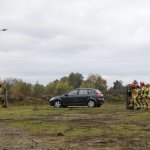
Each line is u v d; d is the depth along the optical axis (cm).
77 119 2431
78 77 6575
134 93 3478
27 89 5281
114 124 2111
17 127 2012
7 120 2389
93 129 1888
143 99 3488
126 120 2339
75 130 1856
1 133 1772
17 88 5188
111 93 5622
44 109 3541
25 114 2881
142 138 1579
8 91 5078
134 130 1834
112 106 4138
